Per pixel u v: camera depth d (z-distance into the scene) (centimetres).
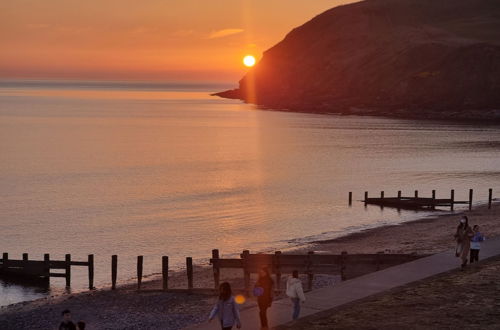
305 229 5231
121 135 14900
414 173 8550
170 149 12100
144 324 2805
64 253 4588
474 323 2058
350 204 6353
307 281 3381
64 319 2005
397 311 2202
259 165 9675
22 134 14900
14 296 3512
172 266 4062
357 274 3262
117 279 3819
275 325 2105
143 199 6806
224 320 1816
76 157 10806
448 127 16225
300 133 14975
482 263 2917
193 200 6706
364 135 14275
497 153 10712
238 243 4744
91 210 6200
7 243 4900
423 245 4238
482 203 6322
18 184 7881
